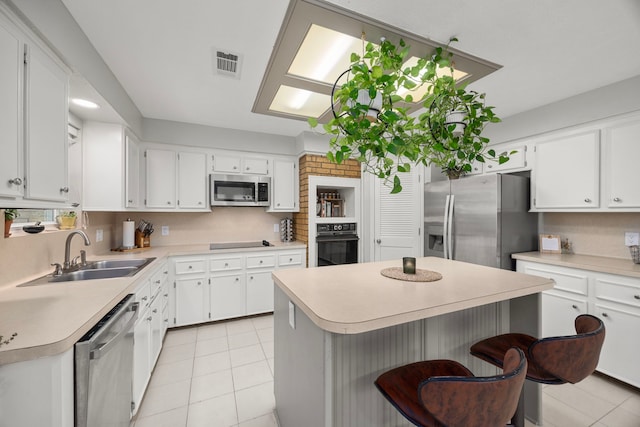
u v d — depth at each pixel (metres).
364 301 1.16
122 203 2.38
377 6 1.36
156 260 2.28
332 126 1.32
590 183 2.36
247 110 2.78
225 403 1.83
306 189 3.55
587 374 1.07
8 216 1.47
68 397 0.93
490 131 3.11
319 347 1.09
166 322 2.73
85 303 1.23
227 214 3.66
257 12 1.45
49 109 1.29
